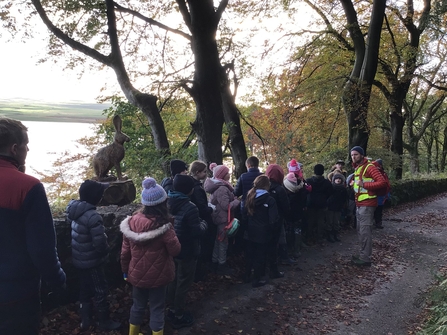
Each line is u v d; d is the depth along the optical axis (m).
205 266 4.80
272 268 4.90
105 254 3.22
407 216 10.27
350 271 5.36
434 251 6.65
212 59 7.69
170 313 3.63
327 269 5.39
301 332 3.59
